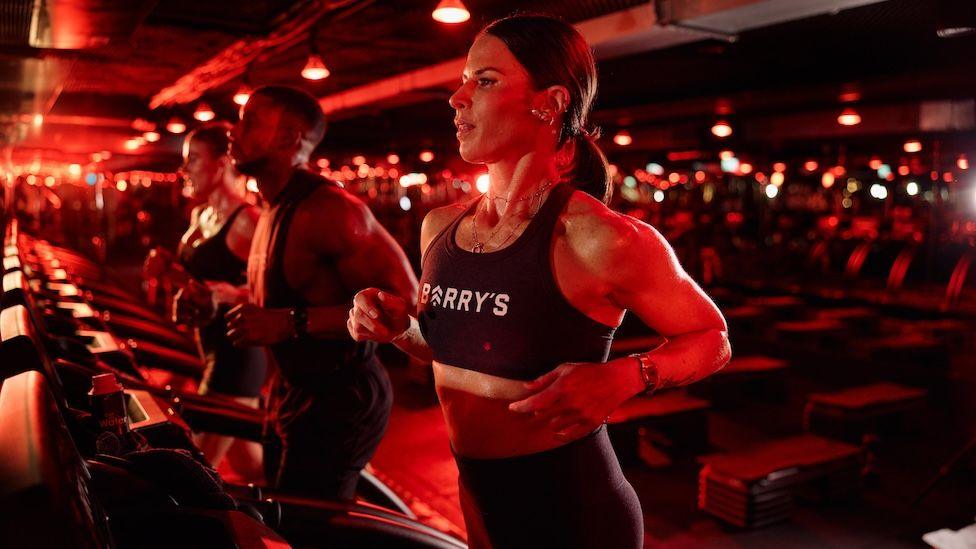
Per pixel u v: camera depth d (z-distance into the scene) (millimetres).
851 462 5512
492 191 1448
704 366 1317
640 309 1348
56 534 629
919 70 8008
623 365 1224
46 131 13008
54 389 1644
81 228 23625
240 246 4516
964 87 8930
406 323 1512
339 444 2842
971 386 9008
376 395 2896
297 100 2883
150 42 7359
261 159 2867
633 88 10336
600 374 1182
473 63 1401
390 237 2945
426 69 8312
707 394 8102
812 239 22203
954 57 7371
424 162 20375
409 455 6391
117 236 25828
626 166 19594
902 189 21406
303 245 2812
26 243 7273
